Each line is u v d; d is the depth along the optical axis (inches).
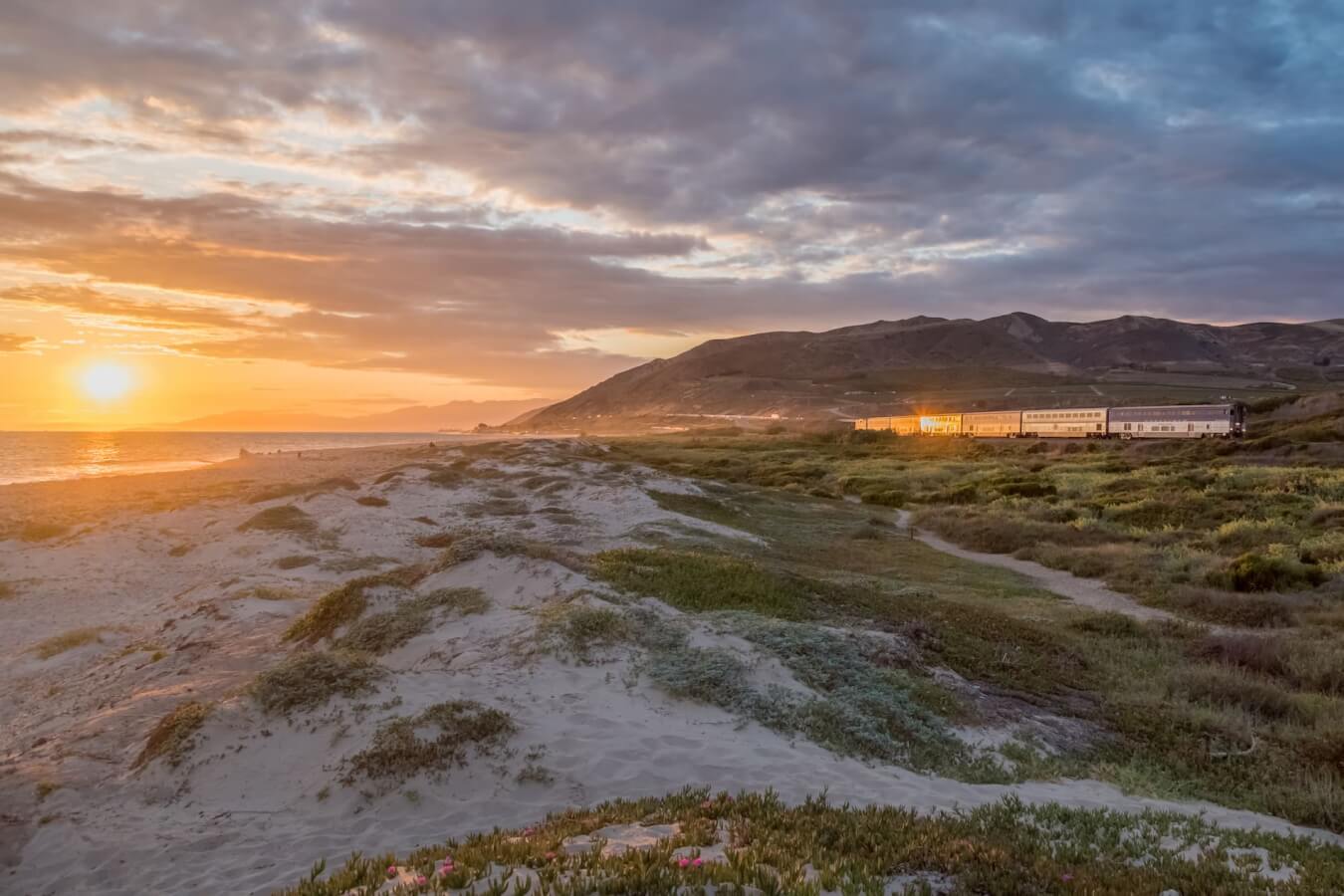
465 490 1822.1
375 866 247.0
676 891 198.8
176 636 740.7
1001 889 228.1
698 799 330.6
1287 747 480.7
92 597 996.6
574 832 280.8
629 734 426.0
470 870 223.1
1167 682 609.9
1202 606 896.3
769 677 516.4
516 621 597.0
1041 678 606.5
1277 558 1027.9
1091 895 227.5
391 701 443.2
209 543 1272.1
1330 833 373.7
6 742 517.0
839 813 305.3
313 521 1423.5
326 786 372.5
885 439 4229.8
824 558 1192.8
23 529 1389.0
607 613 590.6
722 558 886.4
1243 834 329.7
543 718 440.1
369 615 649.6
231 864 311.9
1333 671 612.7
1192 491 1711.4
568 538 1237.1
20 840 341.4
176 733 421.1
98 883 304.3
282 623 753.0
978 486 2031.3
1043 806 350.3
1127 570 1081.4
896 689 527.2
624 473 2028.8
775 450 3853.3
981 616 760.3
